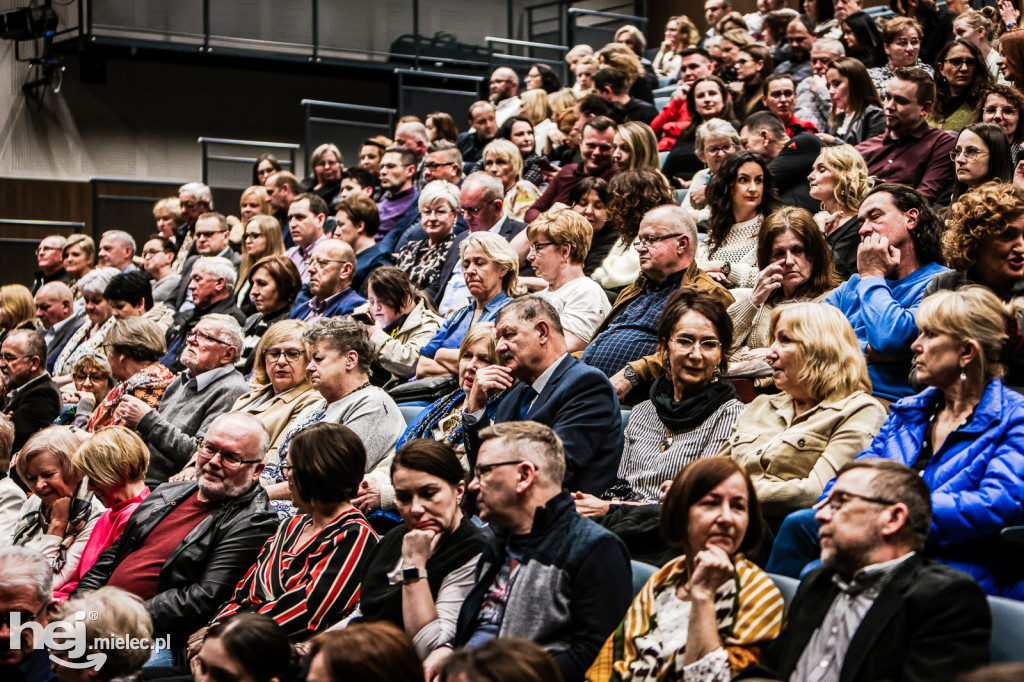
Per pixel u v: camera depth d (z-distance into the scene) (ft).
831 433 11.07
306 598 11.87
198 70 44.78
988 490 9.41
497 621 9.91
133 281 23.54
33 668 11.00
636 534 11.21
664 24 46.16
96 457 14.44
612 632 9.53
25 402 21.08
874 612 8.05
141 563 13.35
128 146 43.73
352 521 12.30
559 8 41.65
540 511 9.98
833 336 11.29
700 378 12.36
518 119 28.02
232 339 17.87
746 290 14.56
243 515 13.30
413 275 21.85
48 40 40.96
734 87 27.43
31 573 11.15
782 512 10.82
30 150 42.29
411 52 42.09
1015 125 18.08
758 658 8.77
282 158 37.27
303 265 25.66
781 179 19.10
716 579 8.63
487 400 13.16
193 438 16.99
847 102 22.44
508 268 17.16
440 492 10.78
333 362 15.26
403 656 7.25
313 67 42.37
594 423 12.19
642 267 15.21
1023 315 11.50
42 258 31.30
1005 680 5.17
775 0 35.81
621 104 27.43
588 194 19.04
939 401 10.43
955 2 27.63
